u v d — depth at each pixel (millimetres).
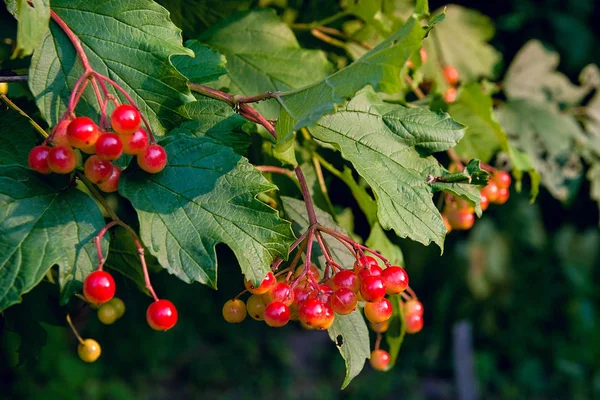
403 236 392
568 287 1493
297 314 402
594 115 620
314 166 469
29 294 441
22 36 366
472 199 403
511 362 1568
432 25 380
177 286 1630
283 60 461
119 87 377
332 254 438
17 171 377
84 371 1488
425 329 1330
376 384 1665
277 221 378
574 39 710
